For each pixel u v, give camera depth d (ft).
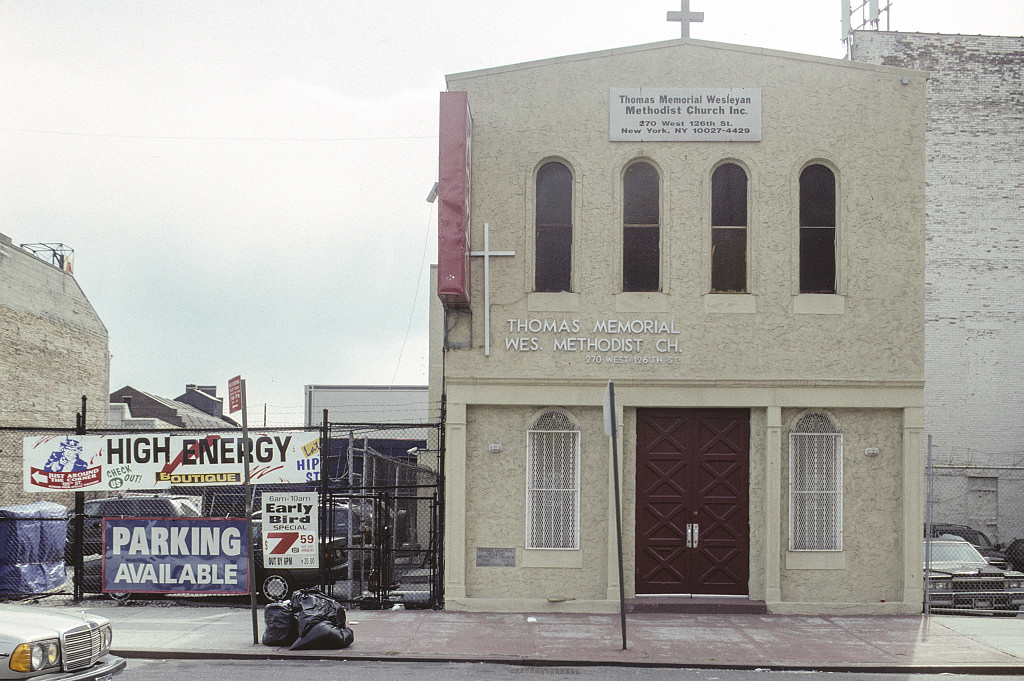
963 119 88.48
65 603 45.91
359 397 106.73
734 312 45.06
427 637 38.34
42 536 49.21
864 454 45.29
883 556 44.96
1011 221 87.66
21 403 84.17
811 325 45.06
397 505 55.57
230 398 37.60
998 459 85.87
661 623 41.55
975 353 86.84
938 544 54.54
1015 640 39.01
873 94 45.83
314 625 36.04
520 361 44.96
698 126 45.68
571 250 45.91
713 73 45.96
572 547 44.86
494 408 45.32
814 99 45.78
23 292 85.10
